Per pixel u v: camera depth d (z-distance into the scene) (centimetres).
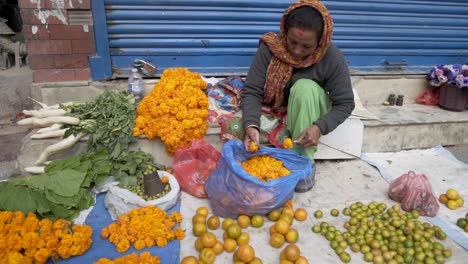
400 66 395
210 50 339
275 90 263
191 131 264
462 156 333
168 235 205
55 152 258
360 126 306
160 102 263
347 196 261
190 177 254
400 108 379
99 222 223
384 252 200
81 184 233
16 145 302
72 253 190
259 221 219
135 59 327
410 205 241
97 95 316
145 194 235
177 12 319
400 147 337
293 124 261
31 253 181
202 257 187
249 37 343
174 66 338
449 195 252
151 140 275
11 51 403
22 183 220
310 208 245
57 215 219
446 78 365
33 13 288
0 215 196
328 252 203
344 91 250
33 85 305
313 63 249
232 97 300
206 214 225
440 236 215
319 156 308
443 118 344
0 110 345
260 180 212
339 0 352
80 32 302
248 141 236
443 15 388
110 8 305
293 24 219
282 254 192
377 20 369
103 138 261
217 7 326
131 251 197
